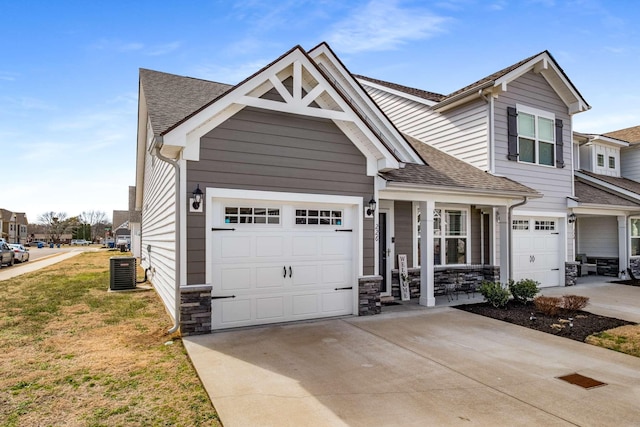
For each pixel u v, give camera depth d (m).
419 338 6.31
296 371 4.79
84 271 17.41
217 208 6.64
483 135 11.20
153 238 11.88
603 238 15.61
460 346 5.91
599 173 16.84
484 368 4.98
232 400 3.96
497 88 10.95
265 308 7.04
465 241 11.16
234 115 6.66
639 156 17.50
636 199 13.98
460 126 11.96
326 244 7.67
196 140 6.34
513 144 11.43
